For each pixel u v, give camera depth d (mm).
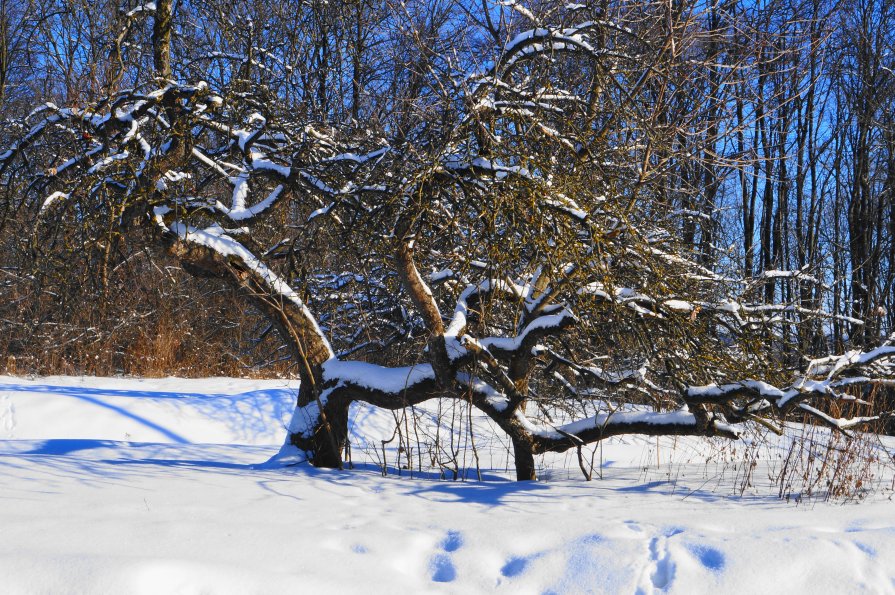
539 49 7492
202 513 5680
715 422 7512
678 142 8352
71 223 8664
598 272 6633
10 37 21750
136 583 4133
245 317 18859
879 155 21828
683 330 7113
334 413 8523
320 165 8234
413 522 5699
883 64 20453
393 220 7855
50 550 4527
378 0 10695
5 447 9461
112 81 9312
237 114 8695
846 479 7324
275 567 4590
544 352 7898
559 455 10844
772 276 8906
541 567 4805
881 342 10391
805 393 6816
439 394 7945
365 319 10633
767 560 4797
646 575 4695
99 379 16359
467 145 6820
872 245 22109
